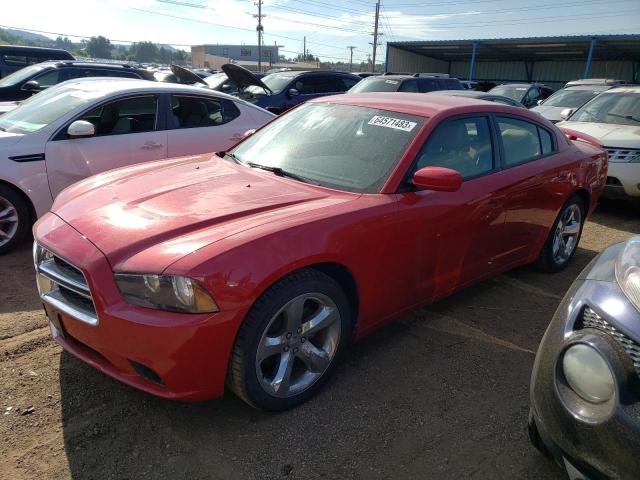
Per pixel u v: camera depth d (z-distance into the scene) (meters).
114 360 2.33
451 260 3.37
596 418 1.75
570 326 1.98
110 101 5.20
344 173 3.13
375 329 3.11
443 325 3.66
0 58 12.05
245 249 2.29
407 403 2.77
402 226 2.92
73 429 2.47
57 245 2.50
